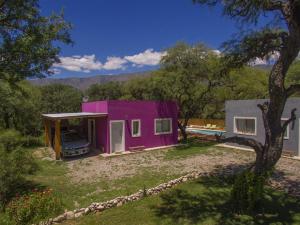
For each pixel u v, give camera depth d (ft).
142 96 107.65
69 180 45.19
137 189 38.65
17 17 33.09
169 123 78.79
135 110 71.56
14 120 81.25
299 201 32.53
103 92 194.49
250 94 92.43
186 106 85.56
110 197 35.88
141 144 72.90
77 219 28.99
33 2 33.96
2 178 32.55
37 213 28.60
